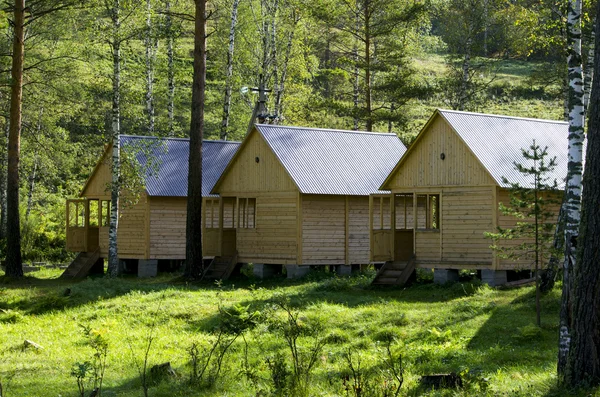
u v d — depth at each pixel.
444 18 47.53
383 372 13.30
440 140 27.44
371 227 28.34
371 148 34.03
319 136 33.16
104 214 45.91
